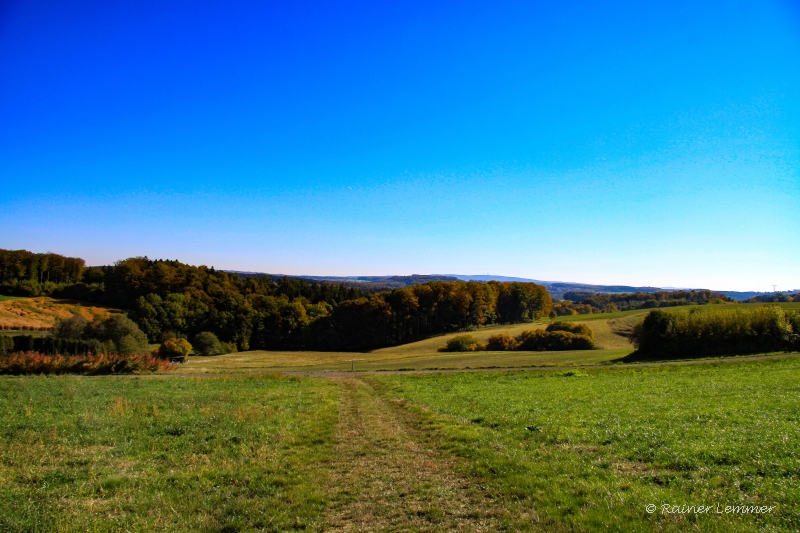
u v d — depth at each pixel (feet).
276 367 194.59
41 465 38.47
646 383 97.66
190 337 327.88
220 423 55.62
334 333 361.51
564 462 37.11
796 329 166.61
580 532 24.43
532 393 86.74
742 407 58.85
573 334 253.03
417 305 374.22
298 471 37.45
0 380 113.19
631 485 31.09
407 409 69.56
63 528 26.04
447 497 30.89
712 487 30.04
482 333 327.26
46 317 290.97
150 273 365.40
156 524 27.14
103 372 148.15
